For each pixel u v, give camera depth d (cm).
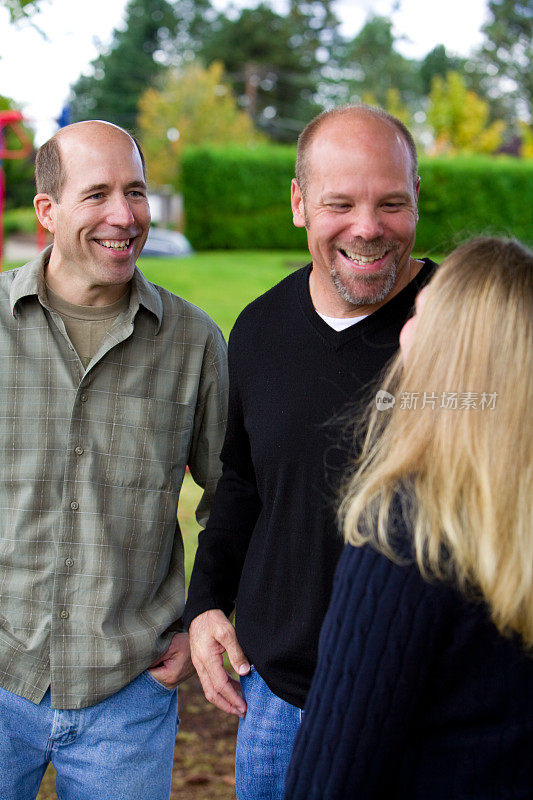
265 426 219
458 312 137
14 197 4322
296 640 211
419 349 139
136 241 245
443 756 133
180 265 1798
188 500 634
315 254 215
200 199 2395
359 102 219
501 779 130
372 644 130
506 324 133
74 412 238
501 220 2353
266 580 219
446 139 3456
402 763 135
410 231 209
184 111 3912
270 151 2416
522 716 130
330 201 205
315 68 6206
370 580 133
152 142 3900
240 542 248
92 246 237
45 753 244
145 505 246
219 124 3925
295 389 216
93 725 240
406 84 6269
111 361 243
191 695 433
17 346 240
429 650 129
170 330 253
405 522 133
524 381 131
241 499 249
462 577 128
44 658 239
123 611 244
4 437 239
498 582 125
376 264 208
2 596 240
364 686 130
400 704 129
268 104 6109
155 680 249
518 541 126
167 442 250
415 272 220
